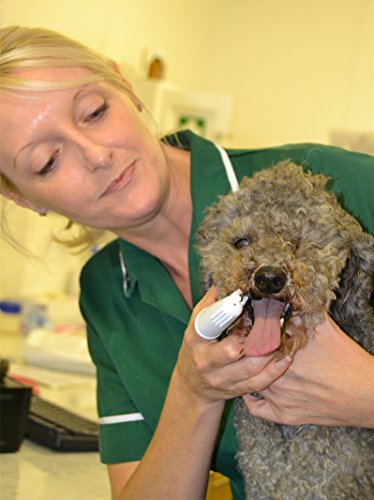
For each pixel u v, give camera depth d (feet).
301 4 17.71
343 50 17.35
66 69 5.78
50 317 12.01
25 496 6.08
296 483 5.19
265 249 5.02
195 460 5.36
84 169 5.74
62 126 5.65
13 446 7.09
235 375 4.79
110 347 6.32
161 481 5.43
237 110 18.21
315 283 4.95
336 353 4.83
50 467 6.82
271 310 4.92
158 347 6.20
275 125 18.01
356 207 5.76
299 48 17.75
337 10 17.38
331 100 17.47
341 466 5.14
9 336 11.90
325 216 5.28
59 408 8.12
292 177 5.54
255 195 5.51
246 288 4.89
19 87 5.67
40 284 12.78
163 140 6.81
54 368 10.34
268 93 18.04
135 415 6.19
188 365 5.01
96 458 7.19
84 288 6.84
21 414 7.09
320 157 5.96
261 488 5.33
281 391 4.94
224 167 6.13
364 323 5.46
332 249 5.15
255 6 18.06
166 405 5.42
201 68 17.95
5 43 5.88
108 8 13.76
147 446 6.14
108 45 13.96
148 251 6.35
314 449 5.17
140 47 15.14
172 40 16.40
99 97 5.80
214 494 7.57
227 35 18.17
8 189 6.47
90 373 10.21
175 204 6.17
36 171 5.82
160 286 6.22
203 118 13.69
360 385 4.74
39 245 11.92
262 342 4.70
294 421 4.98
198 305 5.18
